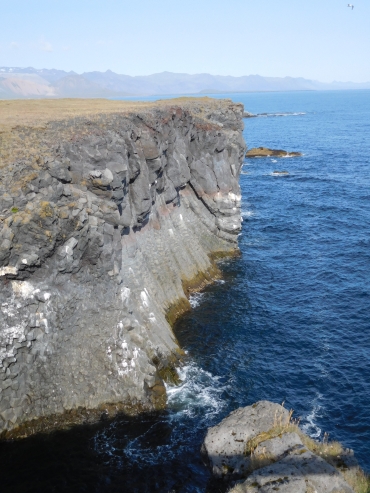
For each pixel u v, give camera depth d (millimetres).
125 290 32219
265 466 21000
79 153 33344
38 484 24312
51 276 28969
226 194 58281
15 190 27969
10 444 26797
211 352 37625
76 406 29094
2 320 26812
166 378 33469
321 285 49656
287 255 58406
